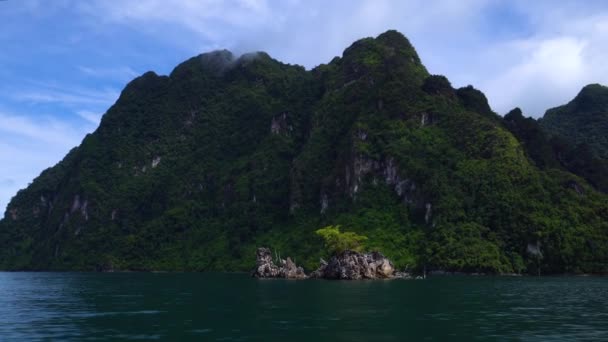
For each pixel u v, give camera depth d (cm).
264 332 4634
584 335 4412
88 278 18600
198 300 7981
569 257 18838
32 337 4500
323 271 15625
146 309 6662
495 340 4191
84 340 4331
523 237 19875
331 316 5709
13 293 10100
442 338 4278
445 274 18962
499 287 10881
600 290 9956
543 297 8200
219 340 4259
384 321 5291
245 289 10512
